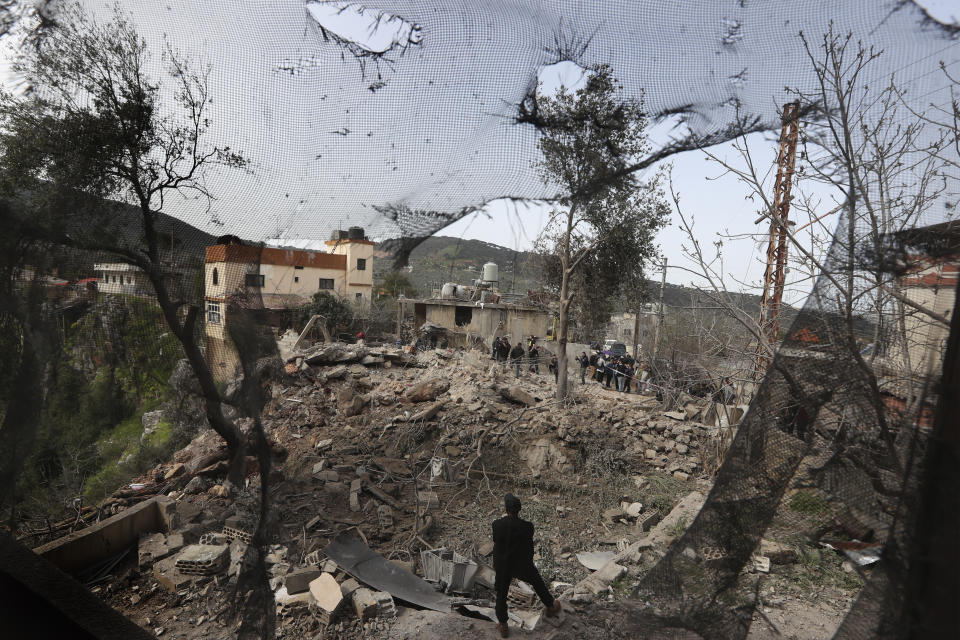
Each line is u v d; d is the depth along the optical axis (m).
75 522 4.99
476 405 10.22
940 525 1.53
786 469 1.93
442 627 3.99
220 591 4.37
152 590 4.44
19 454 2.35
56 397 2.32
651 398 11.86
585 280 10.33
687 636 1.83
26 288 2.07
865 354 1.98
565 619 4.14
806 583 4.38
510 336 18.75
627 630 1.98
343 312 17.91
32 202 1.76
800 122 1.79
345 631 3.96
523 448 9.12
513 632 3.95
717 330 7.16
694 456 8.80
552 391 12.47
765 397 2.04
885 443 1.88
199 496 6.11
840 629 1.79
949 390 1.57
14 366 2.22
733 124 1.53
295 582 4.41
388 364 12.73
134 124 1.54
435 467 8.04
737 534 1.88
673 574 1.94
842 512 1.96
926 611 1.52
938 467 1.57
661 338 9.93
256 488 2.79
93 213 1.77
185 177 1.59
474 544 6.11
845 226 2.07
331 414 9.77
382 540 6.03
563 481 8.12
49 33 1.53
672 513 6.36
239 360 2.11
